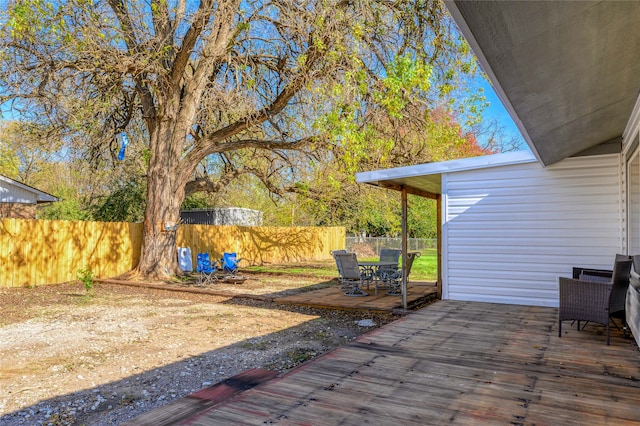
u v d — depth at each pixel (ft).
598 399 10.24
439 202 31.53
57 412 11.76
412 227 75.97
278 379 11.75
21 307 27.99
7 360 16.43
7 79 31.40
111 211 63.87
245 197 81.92
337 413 9.53
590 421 9.04
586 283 15.88
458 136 38.78
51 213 71.15
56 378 14.46
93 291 35.14
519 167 24.12
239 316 24.98
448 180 25.71
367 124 34.60
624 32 9.88
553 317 20.17
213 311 26.61
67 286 37.76
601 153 22.45
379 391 10.84
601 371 12.32
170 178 41.68
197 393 11.25
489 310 21.99
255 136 45.83
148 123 42.83
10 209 49.60
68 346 18.43
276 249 64.03
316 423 9.05
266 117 39.34
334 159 38.09
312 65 34.09
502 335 16.65
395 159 38.37
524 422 9.01
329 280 42.47
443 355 13.97
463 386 11.17
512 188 24.26
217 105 37.91
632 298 15.38
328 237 73.00
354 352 14.37
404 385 11.26
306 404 10.05
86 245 41.39
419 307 26.13
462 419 9.19
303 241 68.44
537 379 11.66
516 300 24.04
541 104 13.30
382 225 75.66
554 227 23.34
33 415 11.58
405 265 24.67
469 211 25.21
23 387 13.62
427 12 34.22
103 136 42.19
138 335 20.39
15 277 36.65
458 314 20.95
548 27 8.48
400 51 35.45
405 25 35.01
